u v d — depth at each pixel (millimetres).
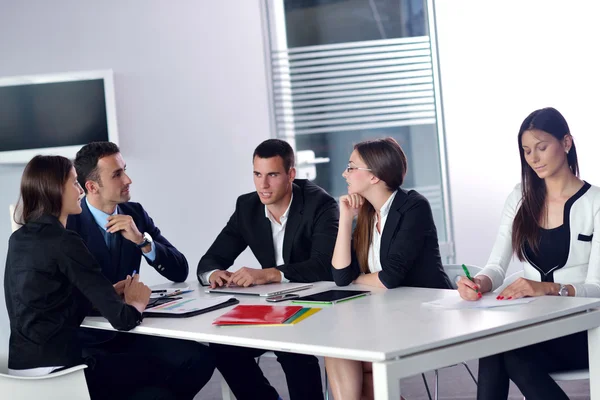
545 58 5414
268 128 5312
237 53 5273
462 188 5414
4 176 5031
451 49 5383
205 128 5258
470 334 1838
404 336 1847
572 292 2357
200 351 2793
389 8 5246
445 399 3707
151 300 2664
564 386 3754
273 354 3014
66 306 2359
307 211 3150
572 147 2650
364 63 5254
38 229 2357
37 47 5102
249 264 5270
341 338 1882
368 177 2766
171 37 5211
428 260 2803
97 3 5137
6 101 4906
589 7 5379
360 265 2857
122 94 5172
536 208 2656
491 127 5430
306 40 5281
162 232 5227
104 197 2988
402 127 5277
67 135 4949
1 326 5016
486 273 2697
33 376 2191
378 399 1713
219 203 5285
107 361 2486
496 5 5391
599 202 2553
